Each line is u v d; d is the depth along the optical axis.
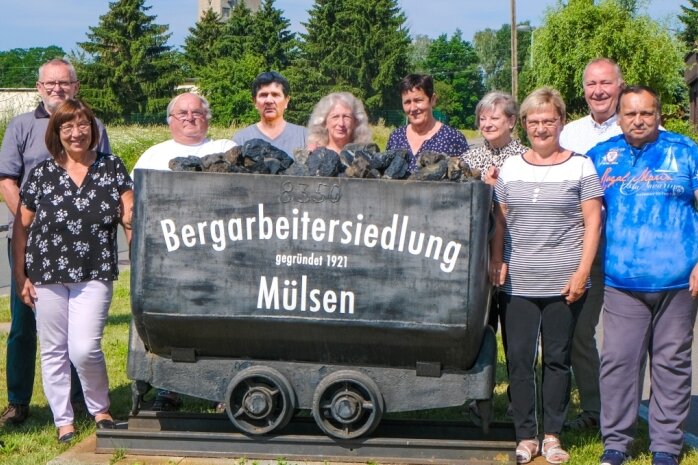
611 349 5.08
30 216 5.55
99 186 5.48
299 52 80.44
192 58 83.06
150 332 4.88
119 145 31.12
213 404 6.30
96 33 72.19
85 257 5.39
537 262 4.98
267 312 4.73
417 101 6.20
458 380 4.78
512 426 5.25
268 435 5.01
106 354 7.89
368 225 4.64
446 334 4.61
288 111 72.12
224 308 4.76
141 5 73.31
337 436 4.90
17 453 5.41
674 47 36.41
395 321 4.64
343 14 73.31
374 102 71.88
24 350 6.07
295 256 4.70
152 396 6.46
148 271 4.80
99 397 5.61
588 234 4.93
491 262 5.05
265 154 4.89
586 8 35.84
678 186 4.93
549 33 36.97
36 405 6.54
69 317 5.46
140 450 5.12
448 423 5.28
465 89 108.12
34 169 5.55
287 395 4.86
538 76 38.12
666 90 36.22
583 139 5.86
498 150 5.90
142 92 71.44
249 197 4.71
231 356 4.95
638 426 5.92
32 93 44.12
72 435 5.57
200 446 5.08
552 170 4.96
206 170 4.82
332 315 4.69
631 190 5.00
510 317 5.07
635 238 4.98
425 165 4.88
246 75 63.47
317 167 4.75
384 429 5.31
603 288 5.53
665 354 5.02
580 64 35.94
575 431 5.74
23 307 6.02
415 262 4.62
